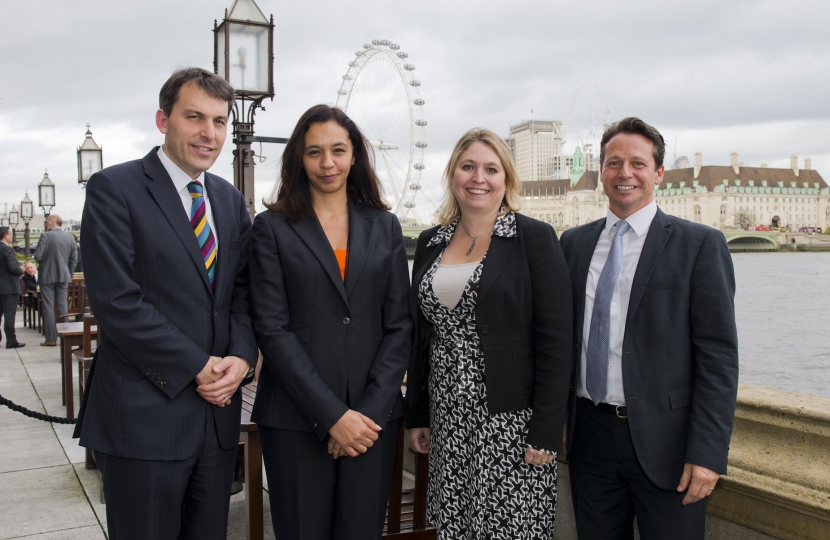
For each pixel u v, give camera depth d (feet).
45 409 17.99
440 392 7.49
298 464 7.01
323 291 7.16
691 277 6.66
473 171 7.41
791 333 61.21
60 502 11.54
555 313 6.97
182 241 6.81
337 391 7.05
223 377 6.77
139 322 6.34
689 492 6.39
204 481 6.88
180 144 6.90
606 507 7.18
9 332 28.99
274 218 7.35
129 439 6.44
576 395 7.42
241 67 17.58
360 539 7.10
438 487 7.52
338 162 7.34
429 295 7.53
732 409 6.35
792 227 353.31
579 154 439.63
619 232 7.13
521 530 7.14
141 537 6.49
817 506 6.46
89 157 36.50
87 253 6.52
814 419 6.81
